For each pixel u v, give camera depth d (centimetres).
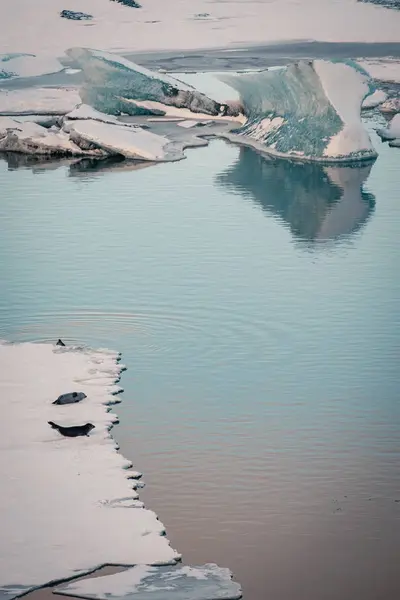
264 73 5675
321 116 5169
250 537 1748
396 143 5431
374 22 10494
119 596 1520
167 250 3450
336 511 1828
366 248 3478
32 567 1591
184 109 6359
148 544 1662
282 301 2933
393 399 2291
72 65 8506
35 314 2841
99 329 2717
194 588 1553
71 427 2034
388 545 1725
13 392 2234
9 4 10544
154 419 2181
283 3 11169
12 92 6919
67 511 1744
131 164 5047
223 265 3278
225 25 10394
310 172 4794
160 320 2783
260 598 1582
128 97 6391
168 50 9462
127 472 1917
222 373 2436
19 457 1931
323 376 2419
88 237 3628
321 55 8912
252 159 5122
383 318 2794
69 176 4753
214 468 1978
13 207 4128
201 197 4262
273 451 2048
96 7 10700
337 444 2078
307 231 3703
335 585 1617
